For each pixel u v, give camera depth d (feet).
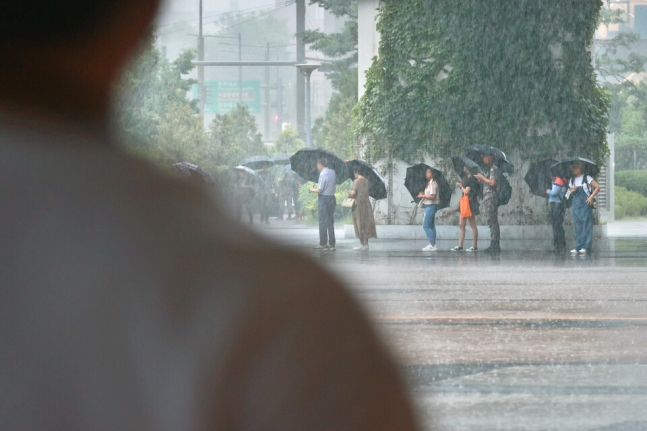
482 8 180.24
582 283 93.61
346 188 235.20
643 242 165.68
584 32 182.19
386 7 184.55
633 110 415.23
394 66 184.96
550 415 37.93
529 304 75.77
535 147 181.47
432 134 182.80
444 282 94.53
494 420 36.99
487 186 141.18
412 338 57.31
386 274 103.24
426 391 42.29
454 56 181.47
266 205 225.97
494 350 53.26
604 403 40.19
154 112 259.39
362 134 186.91
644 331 60.64
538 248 151.33
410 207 182.09
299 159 172.55
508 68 181.37
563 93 181.47
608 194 253.85
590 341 56.75
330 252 141.90
